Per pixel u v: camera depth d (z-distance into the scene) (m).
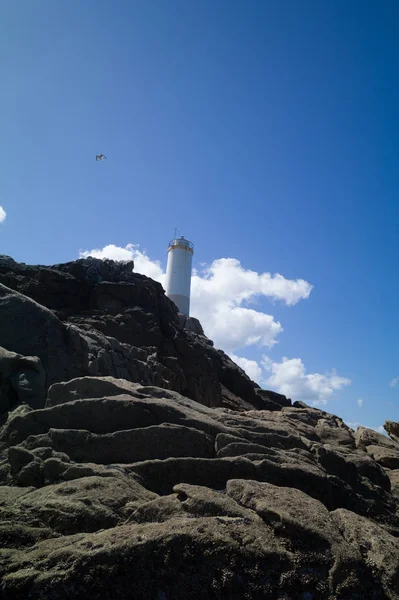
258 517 9.59
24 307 19.06
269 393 38.53
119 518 9.62
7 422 13.75
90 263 33.22
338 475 14.67
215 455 13.49
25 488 10.87
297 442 15.44
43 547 8.40
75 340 19.11
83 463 11.98
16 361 16.09
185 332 34.88
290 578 8.39
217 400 32.56
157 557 8.17
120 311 30.73
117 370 20.58
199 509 9.61
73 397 15.19
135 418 13.90
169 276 53.19
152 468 11.67
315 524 9.42
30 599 7.37
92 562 7.88
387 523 13.09
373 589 8.59
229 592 8.08
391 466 19.14
